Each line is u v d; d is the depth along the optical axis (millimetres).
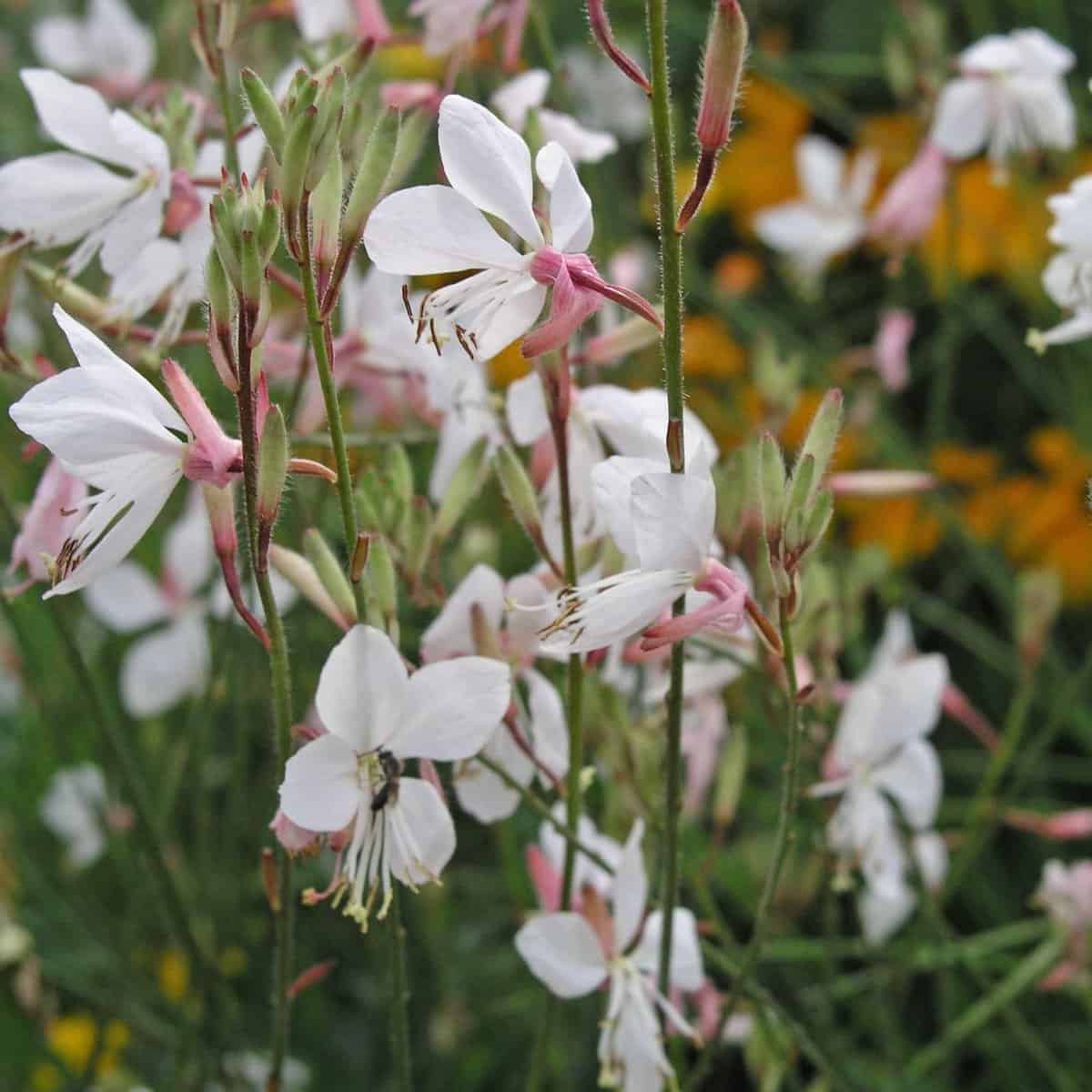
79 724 496
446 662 300
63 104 347
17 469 538
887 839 401
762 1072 376
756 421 584
